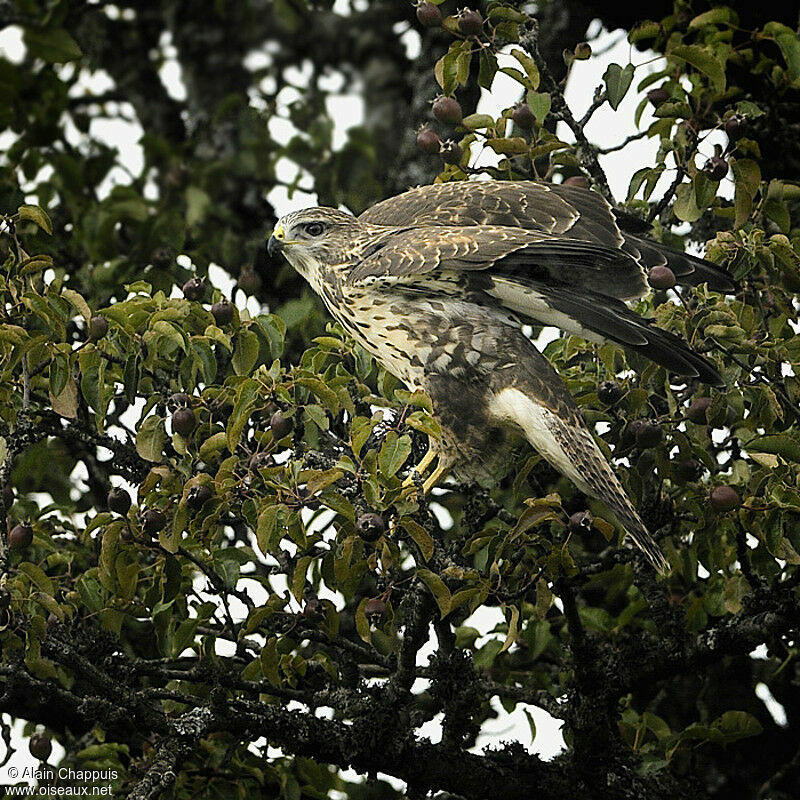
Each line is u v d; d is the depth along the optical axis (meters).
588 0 14.56
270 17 17.86
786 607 10.40
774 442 9.41
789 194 10.88
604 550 12.16
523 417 10.37
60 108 15.05
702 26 12.08
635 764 11.18
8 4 14.67
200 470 9.97
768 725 13.23
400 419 8.84
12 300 9.96
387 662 10.38
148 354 9.84
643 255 10.72
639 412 10.23
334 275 11.93
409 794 10.56
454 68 10.95
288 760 11.57
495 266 10.35
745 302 11.06
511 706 10.99
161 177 15.62
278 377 9.43
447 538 12.22
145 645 11.97
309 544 8.97
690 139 11.01
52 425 10.49
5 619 9.21
